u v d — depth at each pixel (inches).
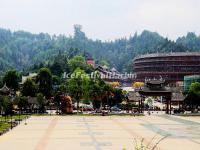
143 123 4982.8
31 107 6948.8
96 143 3129.9
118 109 7760.8
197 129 4308.6
